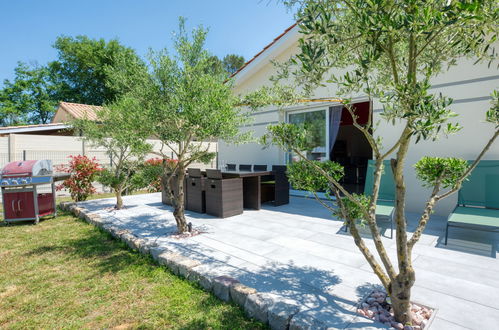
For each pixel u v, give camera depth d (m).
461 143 5.18
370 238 4.13
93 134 6.25
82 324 2.40
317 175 2.70
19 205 5.88
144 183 5.02
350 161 11.55
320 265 3.18
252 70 8.64
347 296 2.47
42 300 2.81
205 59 4.14
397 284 2.07
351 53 2.25
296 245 3.88
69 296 2.87
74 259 3.85
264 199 6.96
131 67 4.31
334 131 7.52
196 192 6.07
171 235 4.43
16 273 3.46
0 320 2.51
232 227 4.85
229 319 2.36
